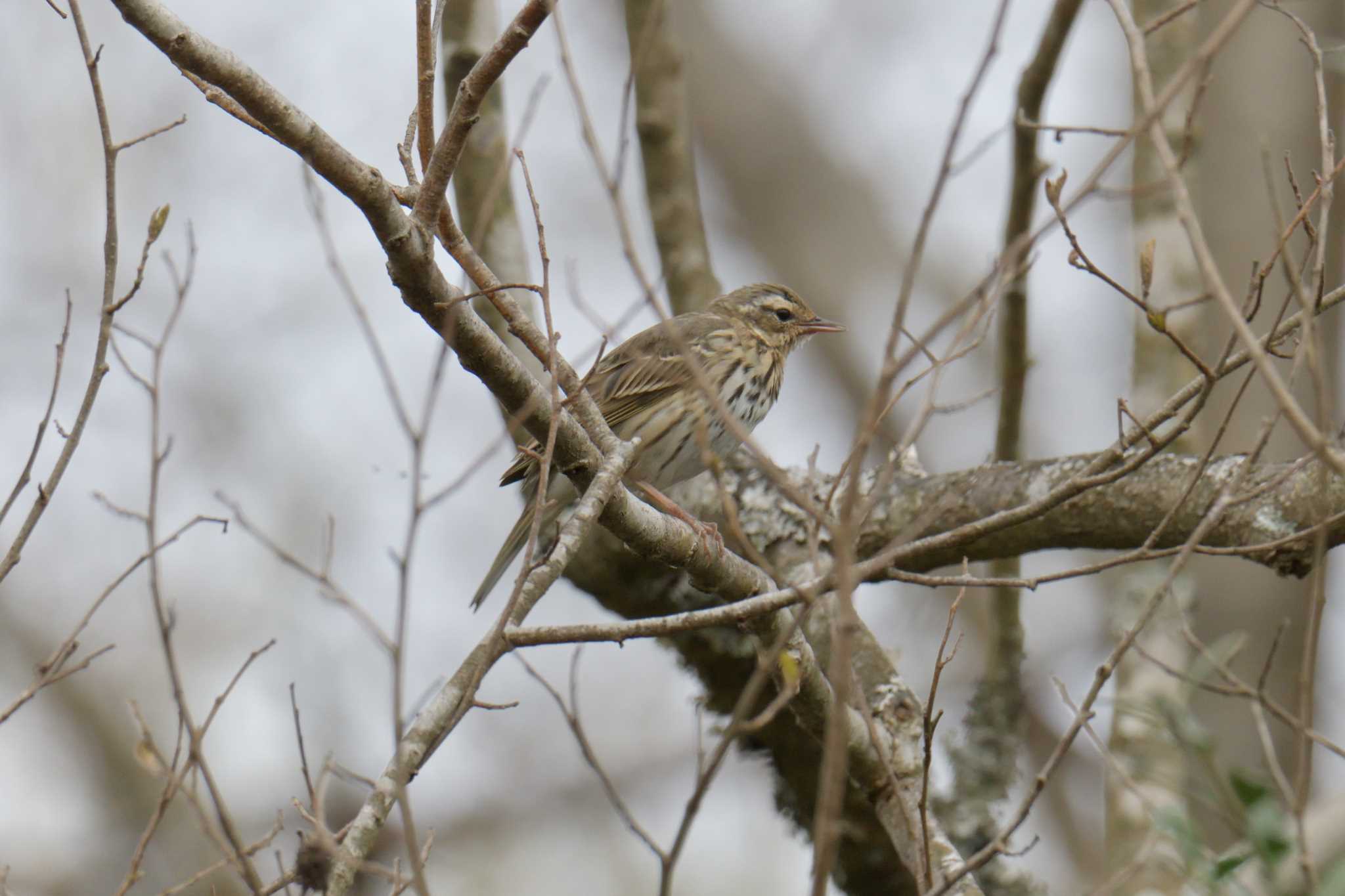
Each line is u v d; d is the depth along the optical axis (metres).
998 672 13.77
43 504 7.79
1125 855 11.68
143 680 20.00
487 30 12.29
